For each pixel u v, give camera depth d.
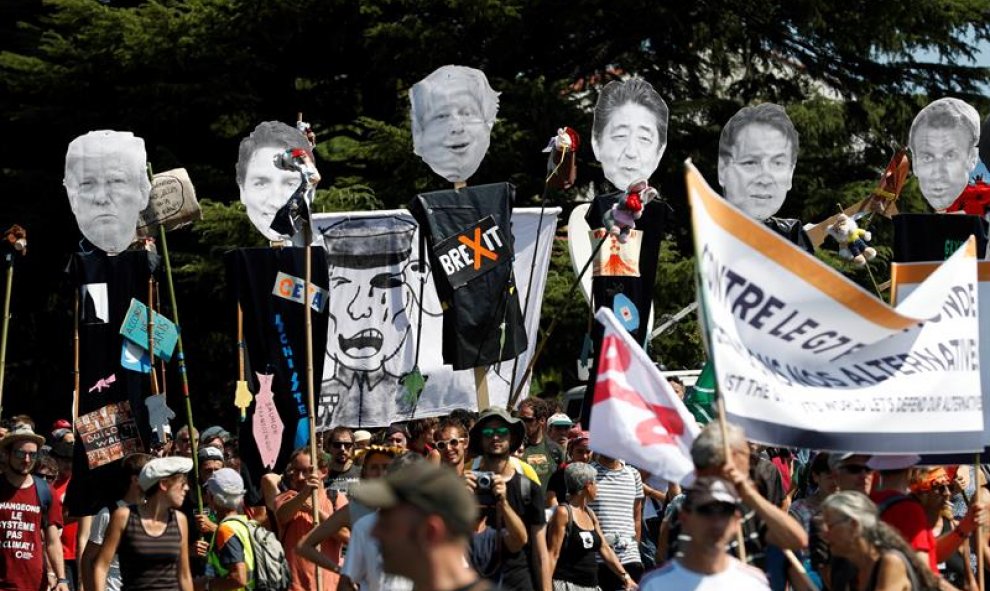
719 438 14.55
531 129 56.59
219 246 53.84
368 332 31.69
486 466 21.91
